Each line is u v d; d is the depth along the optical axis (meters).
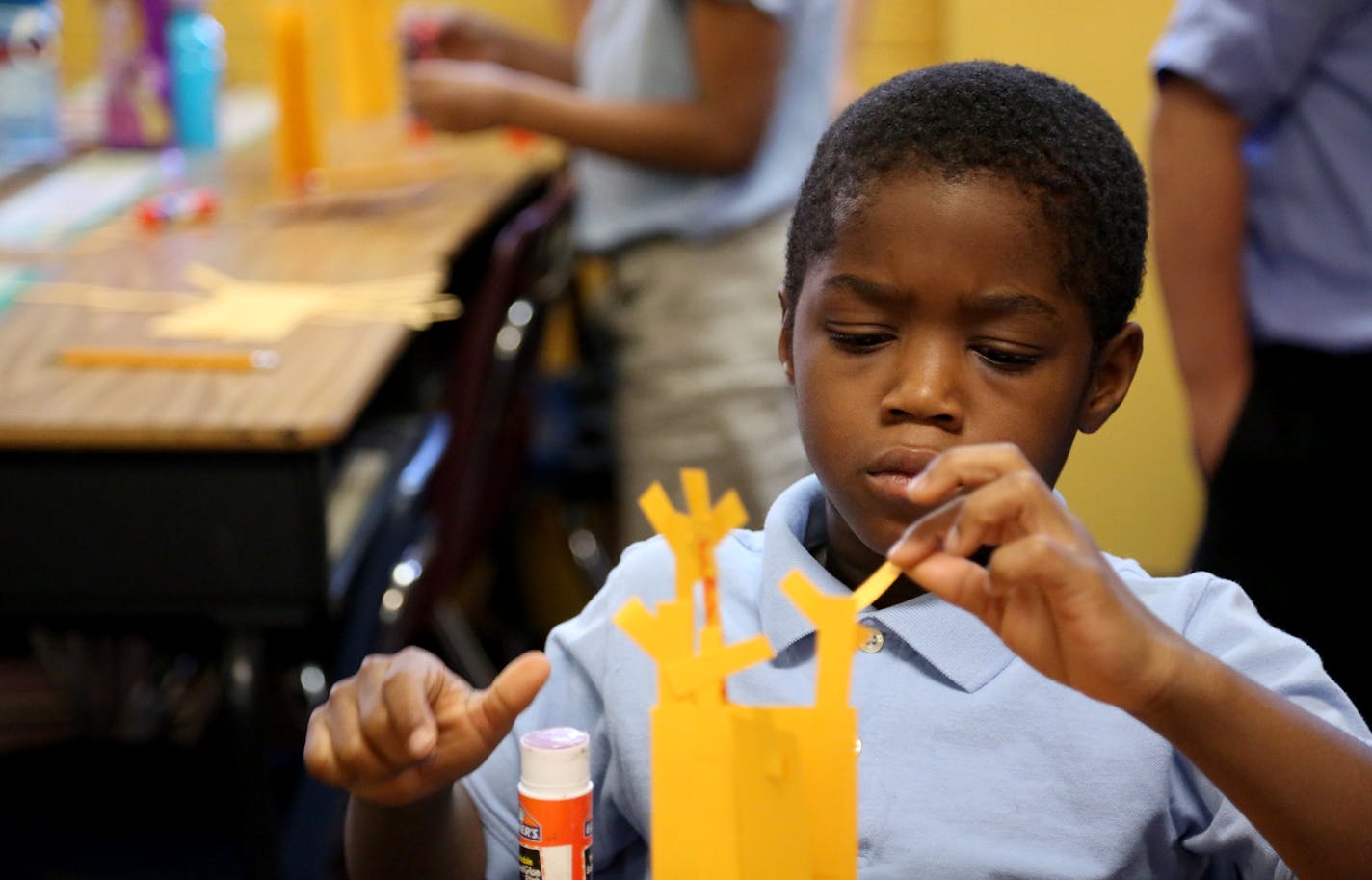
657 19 2.71
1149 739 0.99
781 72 2.73
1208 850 1.00
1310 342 1.71
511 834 1.08
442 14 3.36
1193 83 1.72
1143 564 3.09
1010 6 3.33
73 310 2.26
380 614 2.17
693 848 0.73
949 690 1.00
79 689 2.51
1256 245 1.76
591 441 3.25
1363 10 1.66
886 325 0.91
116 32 3.34
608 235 2.84
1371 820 0.82
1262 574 1.78
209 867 1.87
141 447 1.82
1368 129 1.69
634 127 2.69
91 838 1.92
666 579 1.11
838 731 0.73
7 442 1.81
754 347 2.79
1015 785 0.98
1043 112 0.93
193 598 1.87
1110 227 0.93
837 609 0.73
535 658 0.89
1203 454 1.81
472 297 3.19
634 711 1.06
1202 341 1.78
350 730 0.89
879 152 0.92
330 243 2.66
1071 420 0.94
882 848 0.98
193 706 2.53
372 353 2.08
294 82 2.97
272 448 1.82
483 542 2.91
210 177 3.14
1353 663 1.76
